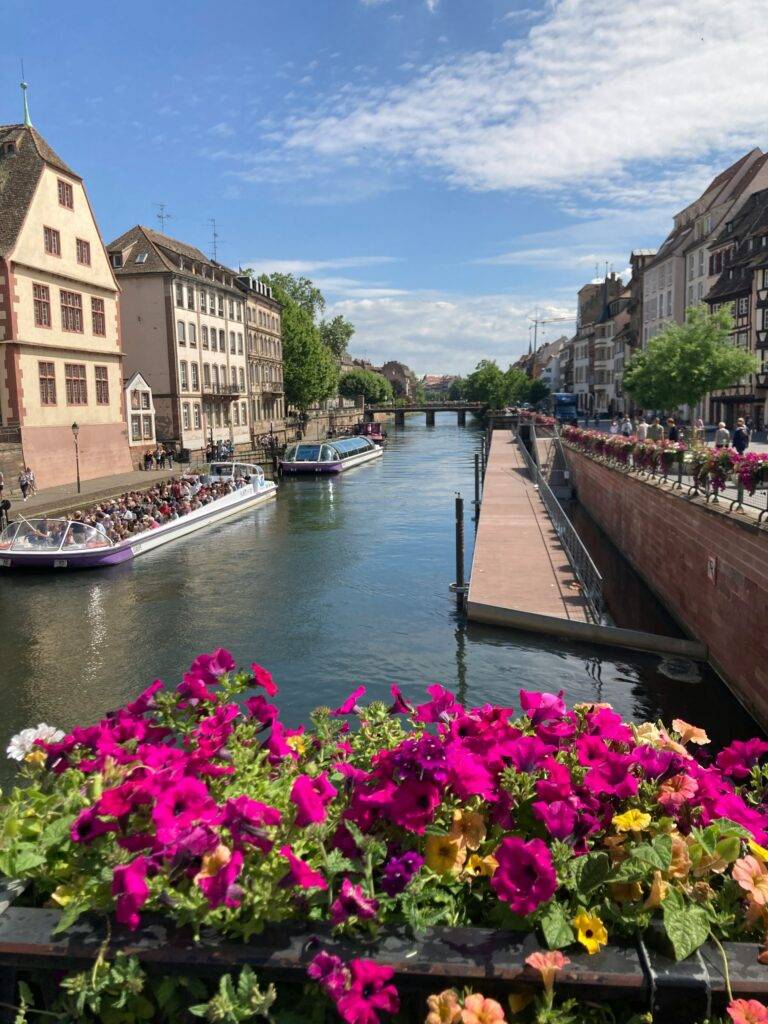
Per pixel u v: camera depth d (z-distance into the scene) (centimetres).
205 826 214
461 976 192
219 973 198
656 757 255
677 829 247
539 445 5219
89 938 203
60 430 3334
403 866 213
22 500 2803
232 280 6259
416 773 237
